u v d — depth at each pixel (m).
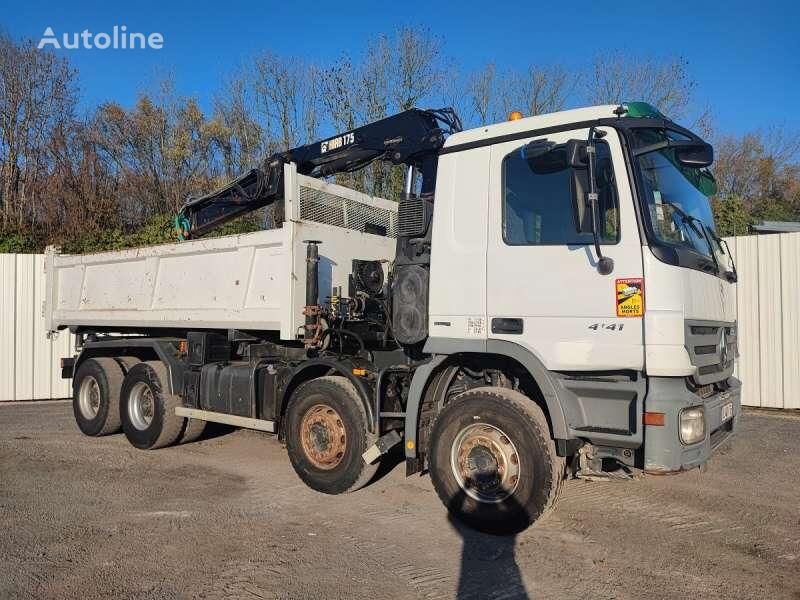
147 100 25.34
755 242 11.08
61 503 5.70
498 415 4.80
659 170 4.79
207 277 7.20
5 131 22.00
